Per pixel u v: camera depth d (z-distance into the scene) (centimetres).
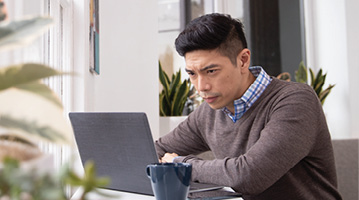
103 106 215
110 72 218
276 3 329
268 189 130
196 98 301
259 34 327
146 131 97
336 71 298
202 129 158
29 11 95
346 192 176
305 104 126
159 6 318
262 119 134
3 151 30
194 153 164
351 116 283
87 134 112
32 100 32
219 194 106
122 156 106
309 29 326
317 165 133
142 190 106
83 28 166
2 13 39
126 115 100
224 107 144
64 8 157
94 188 24
